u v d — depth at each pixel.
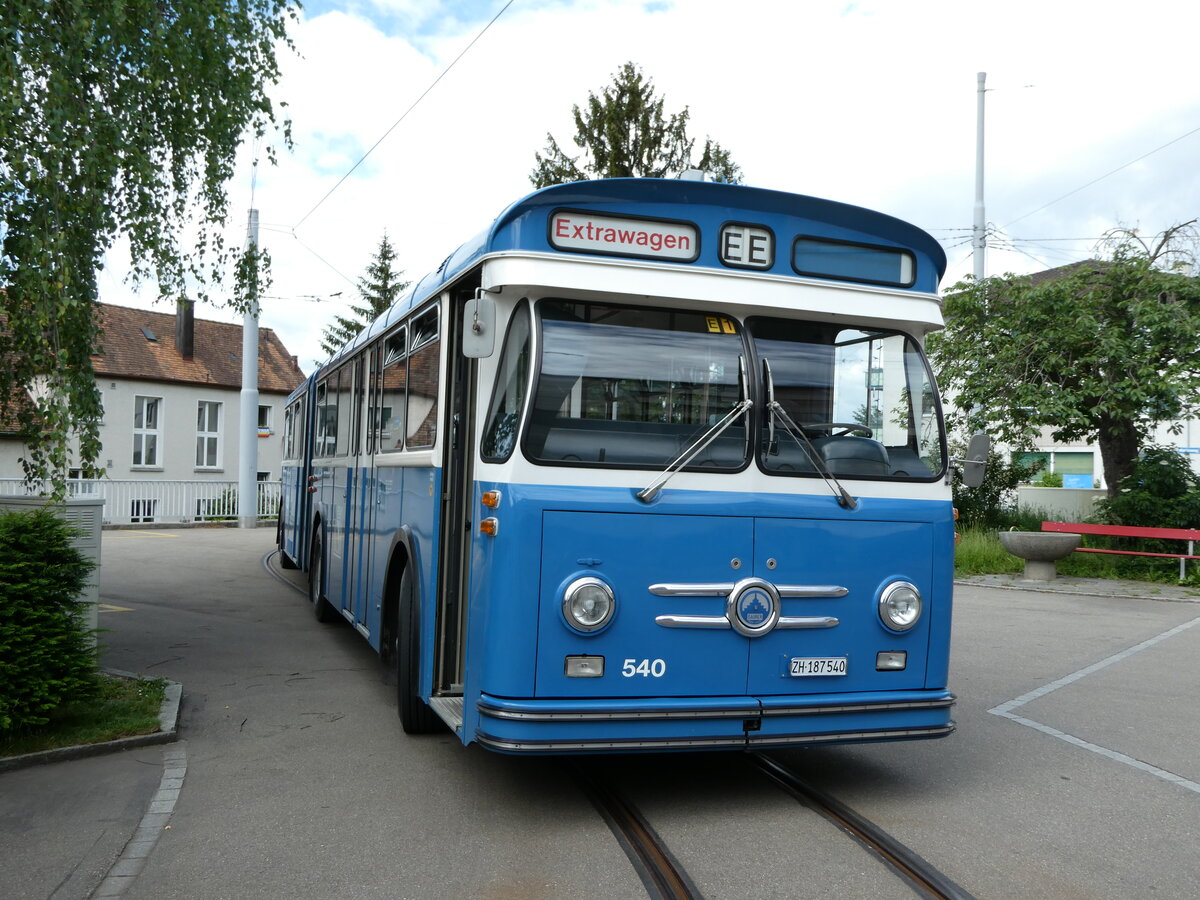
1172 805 5.39
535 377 4.88
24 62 6.63
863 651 5.20
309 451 12.89
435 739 6.62
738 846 4.68
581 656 4.77
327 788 5.57
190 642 10.12
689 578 4.93
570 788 5.60
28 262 6.82
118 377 35.06
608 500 4.85
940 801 5.44
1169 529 15.50
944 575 5.41
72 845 4.70
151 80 7.53
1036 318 17.30
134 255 7.99
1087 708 7.75
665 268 5.11
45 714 6.46
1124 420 17.64
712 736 4.86
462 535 5.90
